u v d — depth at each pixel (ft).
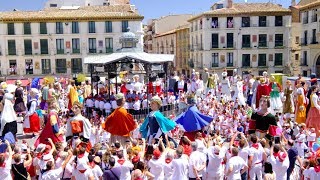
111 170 35.12
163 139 45.19
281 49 213.25
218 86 110.42
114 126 46.98
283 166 39.91
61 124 62.18
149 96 83.51
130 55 79.61
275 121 47.55
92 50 201.05
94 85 104.99
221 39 215.31
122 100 47.65
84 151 36.68
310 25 177.27
